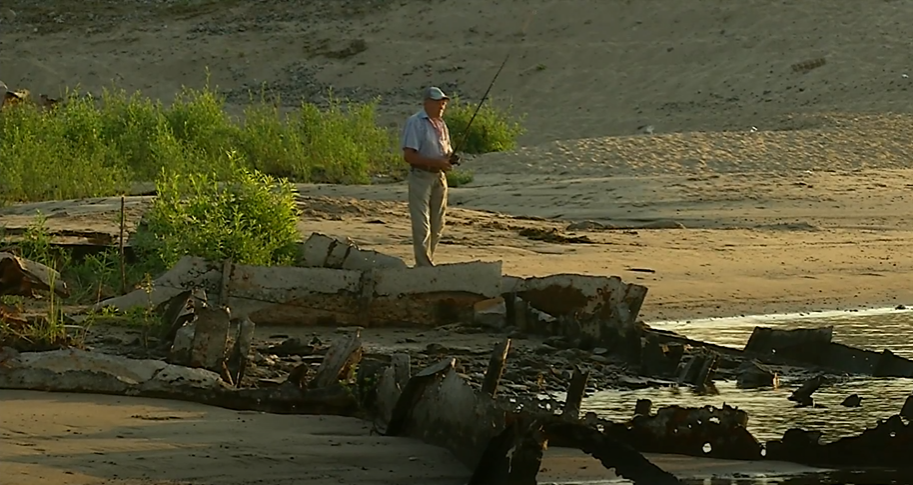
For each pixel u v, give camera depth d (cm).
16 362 2367
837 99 11219
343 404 2330
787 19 13462
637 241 5062
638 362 2975
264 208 3856
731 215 5928
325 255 3684
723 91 12012
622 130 10900
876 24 13075
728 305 3881
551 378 2767
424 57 14250
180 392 2336
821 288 4172
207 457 1981
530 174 7719
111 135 7281
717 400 2614
